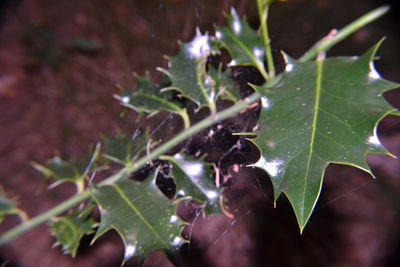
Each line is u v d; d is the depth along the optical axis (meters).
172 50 0.80
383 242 0.59
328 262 0.59
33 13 1.04
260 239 0.61
